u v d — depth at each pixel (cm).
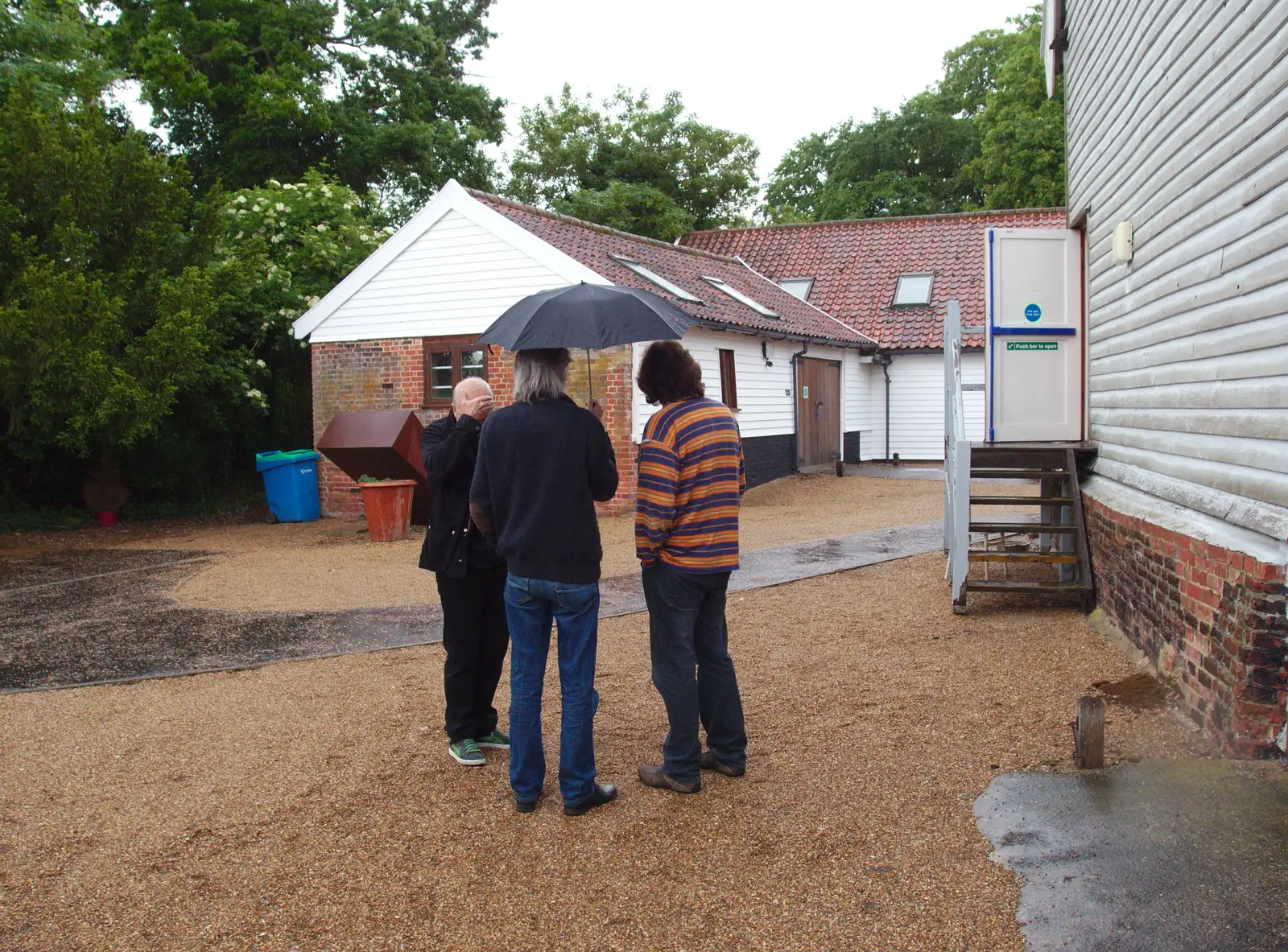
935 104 4044
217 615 833
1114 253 694
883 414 2270
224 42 2405
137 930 328
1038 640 650
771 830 387
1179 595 509
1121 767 427
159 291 1407
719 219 3425
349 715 544
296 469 1570
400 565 1082
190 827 404
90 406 1277
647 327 395
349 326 1577
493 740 491
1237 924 304
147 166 1418
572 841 384
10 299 1267
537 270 1432
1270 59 432
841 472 1873
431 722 530
